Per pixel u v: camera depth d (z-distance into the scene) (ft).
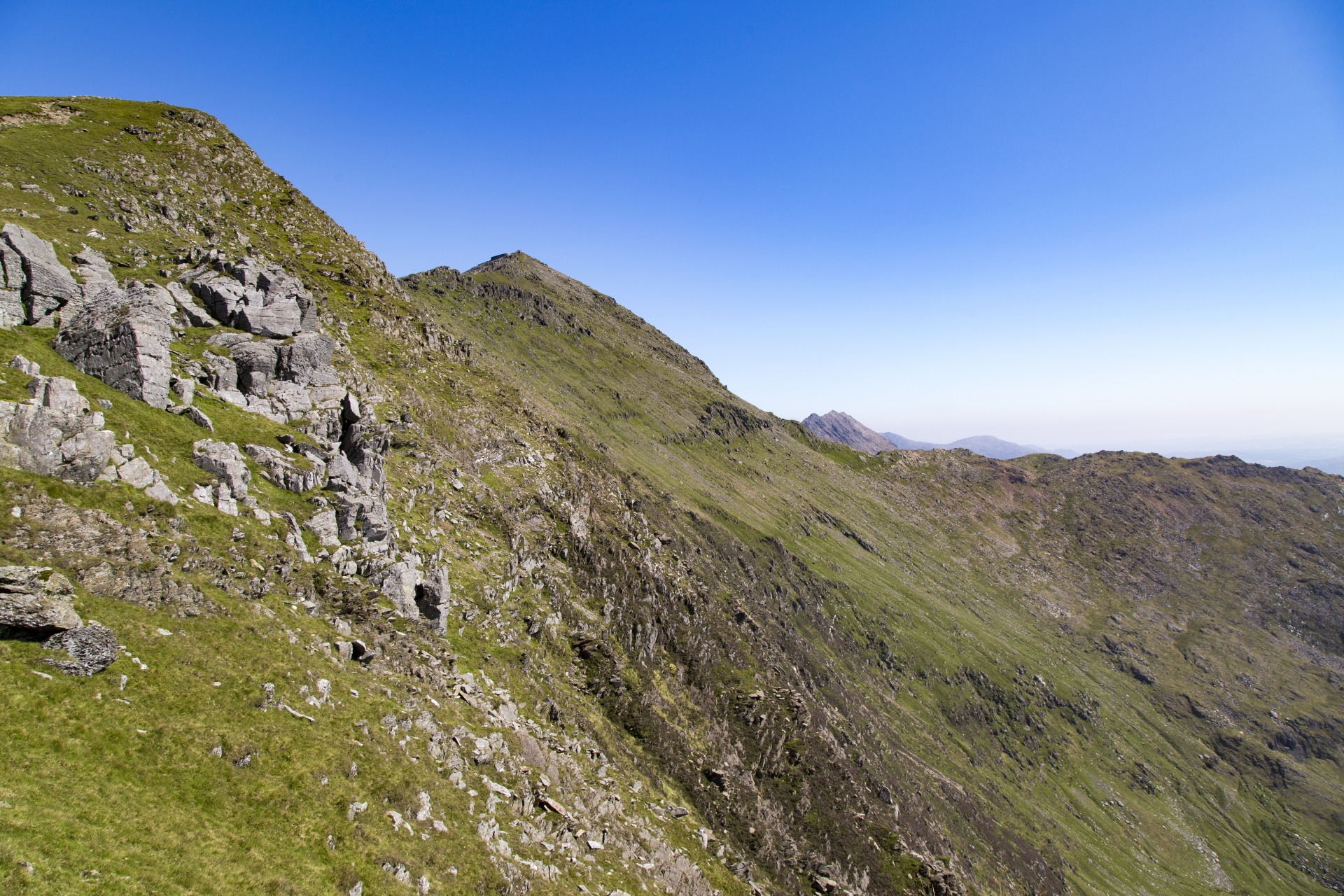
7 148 257.75
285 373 208.23
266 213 375.25
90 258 197.98
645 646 336.08
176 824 80.48
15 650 84.17
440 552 231.09
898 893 320.50
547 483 363.15
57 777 75.41
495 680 197.06
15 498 99.60
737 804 288.10
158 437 141.18
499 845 122.62
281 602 133.28
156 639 100.89
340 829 96.22
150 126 360.28
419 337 393.91
